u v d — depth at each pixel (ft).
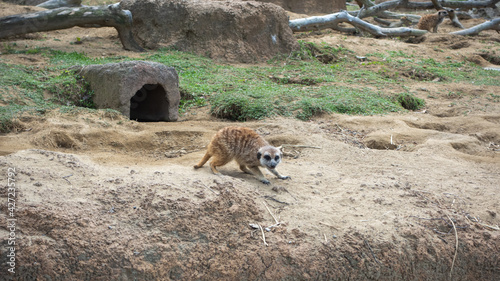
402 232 14.05
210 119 26.13
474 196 16.47
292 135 21.91
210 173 16.06
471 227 14.80
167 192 13.88
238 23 40.93
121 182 14.37
